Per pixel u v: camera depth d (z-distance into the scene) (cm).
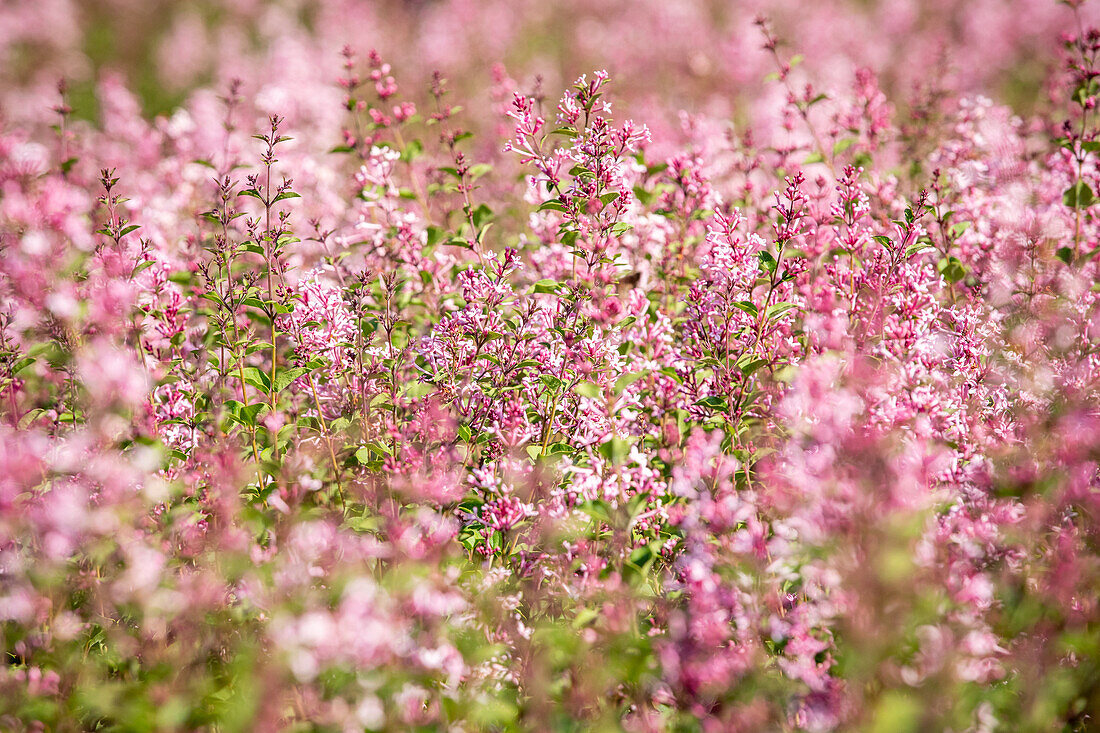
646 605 376
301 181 740
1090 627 334
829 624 326
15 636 368
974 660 309
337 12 1970
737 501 360
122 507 391
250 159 805
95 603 397
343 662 293
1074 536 366
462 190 569
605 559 383
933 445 374
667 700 334
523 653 362
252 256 625
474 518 405
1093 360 438
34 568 382
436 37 1655
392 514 411
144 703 307
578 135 484
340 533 387
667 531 415
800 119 848
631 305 477
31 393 527
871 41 1562
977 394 446
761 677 323
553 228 569
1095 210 559
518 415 436
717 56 1452
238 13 2288
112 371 419
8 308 492
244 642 357
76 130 1042
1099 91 608
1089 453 370
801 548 319
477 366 458
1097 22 1329
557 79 1389
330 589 340
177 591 354
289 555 356
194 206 709
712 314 486
